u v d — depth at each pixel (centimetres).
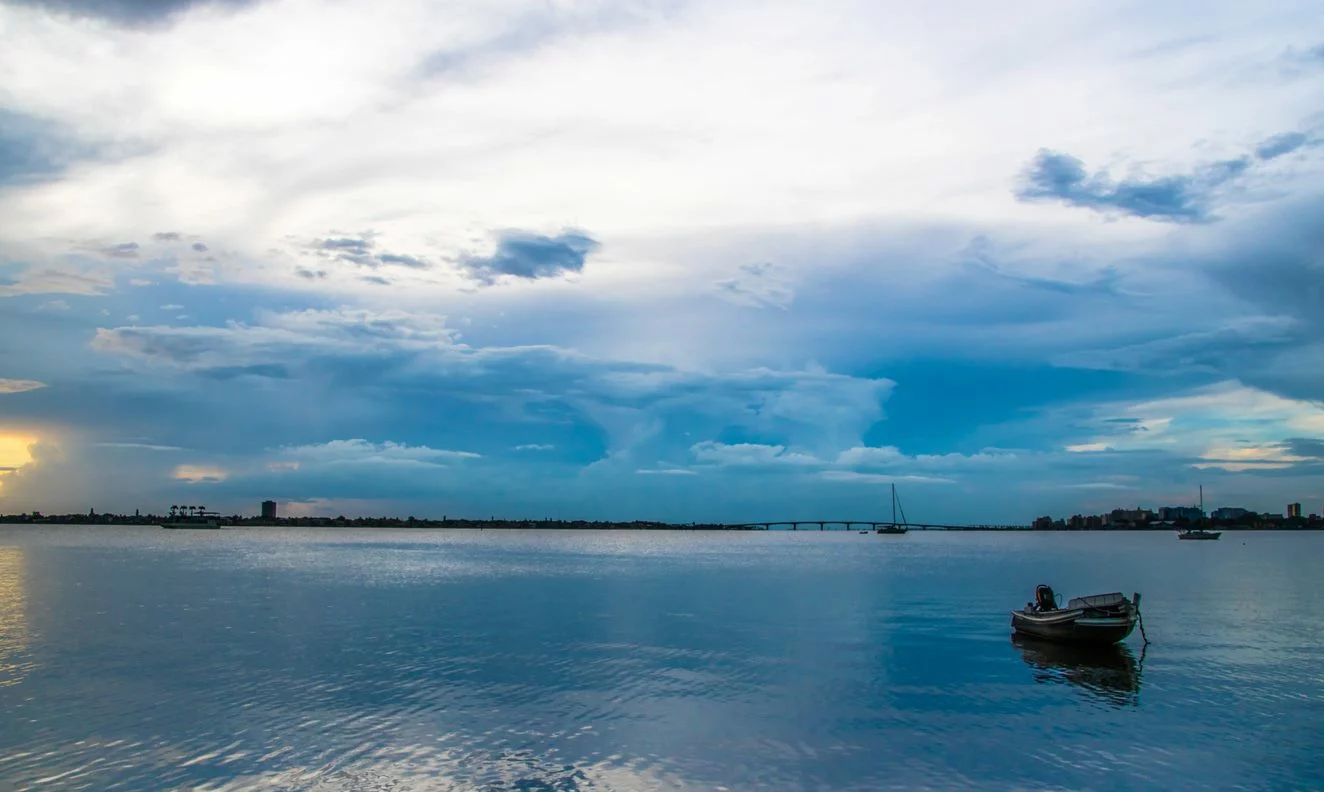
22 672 4597
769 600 8675
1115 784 2934
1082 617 5453
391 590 9581
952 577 12275
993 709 3922
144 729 3481
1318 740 3438
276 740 3344
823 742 3381
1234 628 6475
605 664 4903
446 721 3631
